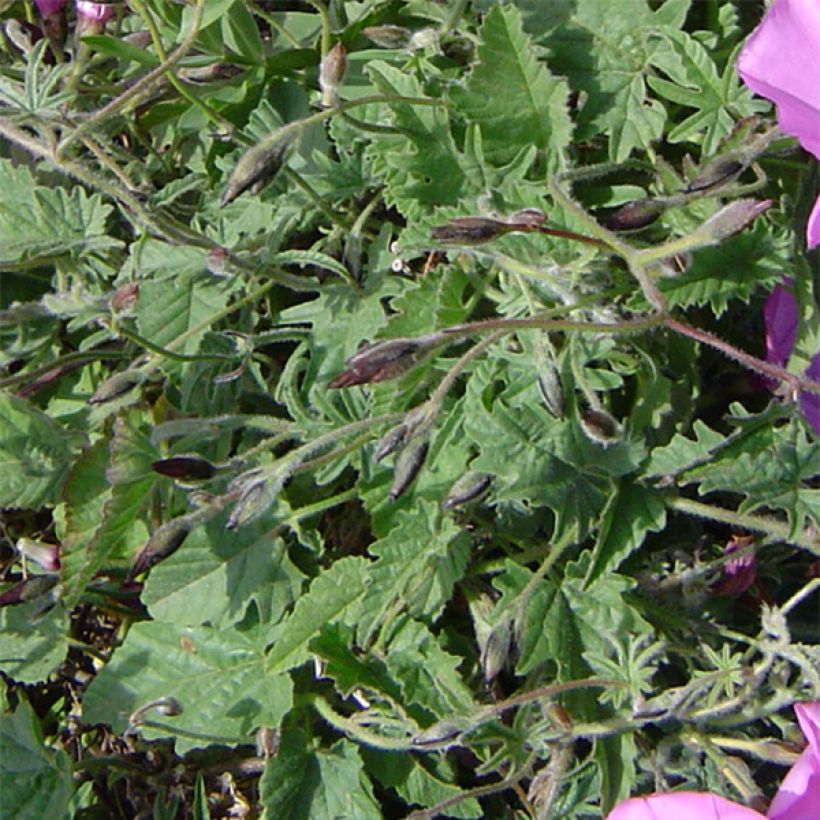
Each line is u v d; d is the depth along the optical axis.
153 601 0.35
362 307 0.36
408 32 0.36
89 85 0.38
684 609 0.35
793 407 0.34
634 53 0.36
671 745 0.34
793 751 0.33
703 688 0.33
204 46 0.37
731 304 0.37
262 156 0.33
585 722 0.34
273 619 0.36
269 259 0.35
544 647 0.34
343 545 0.37
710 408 0.37
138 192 0.36
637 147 0.36
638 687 0.33
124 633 0.38
